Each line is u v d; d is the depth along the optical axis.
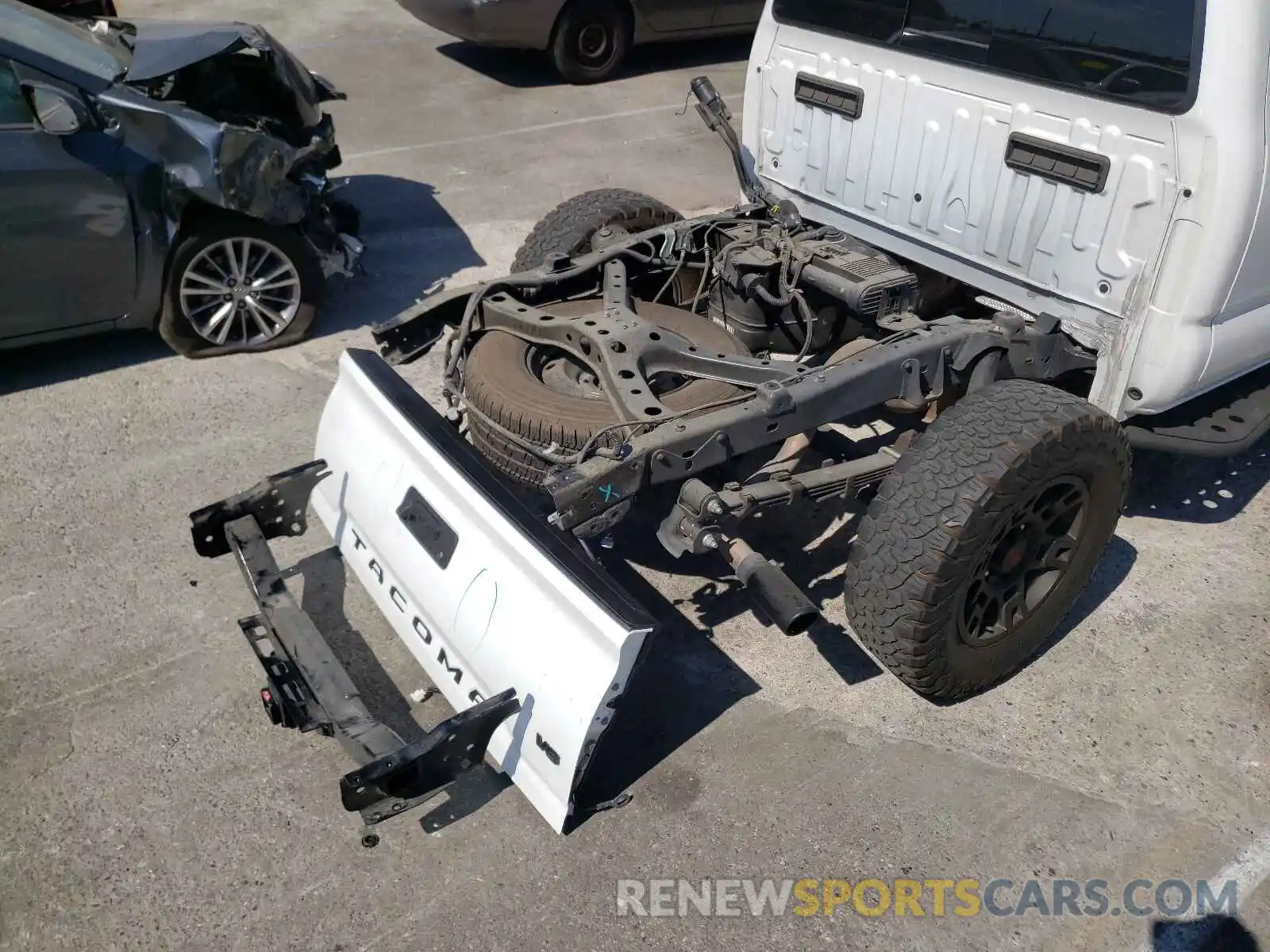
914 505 2.91
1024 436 2.93
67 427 4.71
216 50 5.30
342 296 5.96
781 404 2.98
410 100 9.15
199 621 3.65
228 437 4.67
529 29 9.13
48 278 4.73
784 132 4.33
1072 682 3.52
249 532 3.34
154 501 4.23
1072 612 3.82
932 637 3.00
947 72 3.57
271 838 2.91
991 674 3.33
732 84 9.86
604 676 2.51
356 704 2.89
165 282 5.01
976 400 3.09
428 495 3.04
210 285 5.14
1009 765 3.20
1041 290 3.53
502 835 2.93
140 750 3.16
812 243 3.89
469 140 8.30
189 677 3.42
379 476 3.24
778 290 3.94
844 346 3.64
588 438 3.09
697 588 3.88
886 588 2.96
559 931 2.68
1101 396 3.45
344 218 6.05
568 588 2.56
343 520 3.45
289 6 11.57
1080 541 3.33
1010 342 3.41
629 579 3.90
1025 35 3.30
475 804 3.02
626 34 9.63
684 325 3.70
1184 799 3.11
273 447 4.60
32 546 3.97
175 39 5.46
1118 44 3.06
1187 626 3.77
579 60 9.51
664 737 3.26
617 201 4.45
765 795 3.07
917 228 3.87
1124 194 3.16
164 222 4.86
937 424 3.05
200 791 3.04
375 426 3.30
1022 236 3.49
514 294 3.84
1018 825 3.00
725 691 3.44
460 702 2.97
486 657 2.81
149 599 3.74
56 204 4.58
